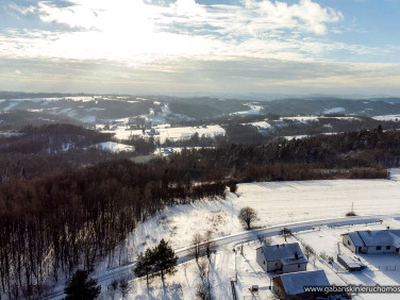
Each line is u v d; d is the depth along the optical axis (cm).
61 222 7356
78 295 5141
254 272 6362
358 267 6316
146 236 8319
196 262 6856
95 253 7125
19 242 6656
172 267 6419
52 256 7038
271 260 6334
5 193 8312
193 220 9444
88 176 10569
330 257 6812
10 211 7050
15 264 6412
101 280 6366
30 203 7769
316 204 10850
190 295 5669
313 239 7938
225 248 7531
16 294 5900
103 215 8056
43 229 7200
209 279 6141
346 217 9494
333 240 7862
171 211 10294
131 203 9412
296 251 6488
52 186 9169
